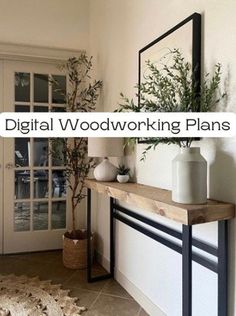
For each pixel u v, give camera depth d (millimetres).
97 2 3340
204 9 1655
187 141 1634
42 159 3521
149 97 2123
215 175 1563
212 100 1577
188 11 1794
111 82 2949
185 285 1409
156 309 2086
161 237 2025
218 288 1499
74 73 3408
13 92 3383
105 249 3033
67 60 3502
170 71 1868
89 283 2666
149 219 2195
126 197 1912
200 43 1672
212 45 1592
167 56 1946
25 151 3463
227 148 1488
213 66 1585
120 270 2680
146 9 2277
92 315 2137
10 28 3303
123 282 2600
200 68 1670
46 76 3506
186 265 1407
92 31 3494
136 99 2396
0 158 3379
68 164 3312
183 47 1793
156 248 2117
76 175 3299
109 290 2539
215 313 1552
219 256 1496
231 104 1469
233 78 1459
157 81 1845
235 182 1441
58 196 3598
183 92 1637
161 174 2068
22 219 3479
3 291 2467
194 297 1714
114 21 2871
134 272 2426
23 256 3355
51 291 2486
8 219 3420
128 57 2574
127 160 2590
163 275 2025
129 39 2557
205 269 1630
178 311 1857
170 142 1687
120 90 2738
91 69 3492
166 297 1985
